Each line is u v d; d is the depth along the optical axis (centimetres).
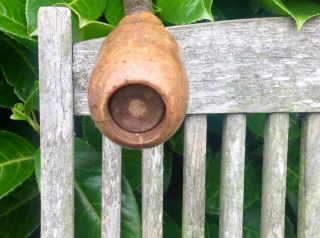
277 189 72
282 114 70
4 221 86
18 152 81
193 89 67
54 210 69
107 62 34
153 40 36
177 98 32
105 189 70
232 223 72
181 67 35
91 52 66
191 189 71
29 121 77
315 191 72
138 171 83
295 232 95
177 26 66
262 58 68
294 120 86
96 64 35
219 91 68
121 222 74
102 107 32
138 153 83
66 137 67
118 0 73
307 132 71
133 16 40
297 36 68
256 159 90
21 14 73
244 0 82
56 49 65
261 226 73
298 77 68
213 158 89
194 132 70
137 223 75
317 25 68
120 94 33
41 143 67
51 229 69
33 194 88
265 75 68
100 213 77
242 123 70
